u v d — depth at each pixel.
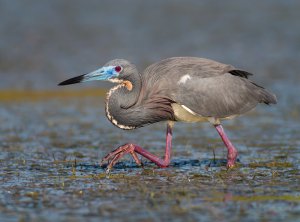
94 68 25.58
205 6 32.88
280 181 11.67
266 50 27.97
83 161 13.98
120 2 32.84
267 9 32.69
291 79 25.00
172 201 10.22
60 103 22.42
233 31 29.84
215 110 13.13
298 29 30.11
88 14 30.94
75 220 9.23
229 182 11.63
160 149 15.45
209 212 9.57
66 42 27.88
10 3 31.14
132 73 12.85
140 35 28.94
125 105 12.88
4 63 26.09
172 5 32.75
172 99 12.99
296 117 19.47
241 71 13.34
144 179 11.98
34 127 18.44
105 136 17.20
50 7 31.20
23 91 24.02
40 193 10.89
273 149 15.12
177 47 27.91
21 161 13.95
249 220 9.16
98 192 10.91
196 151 15.19
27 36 28.14
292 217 9.31
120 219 9.25
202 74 13.09
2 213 9.63
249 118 19.64
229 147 13.23
